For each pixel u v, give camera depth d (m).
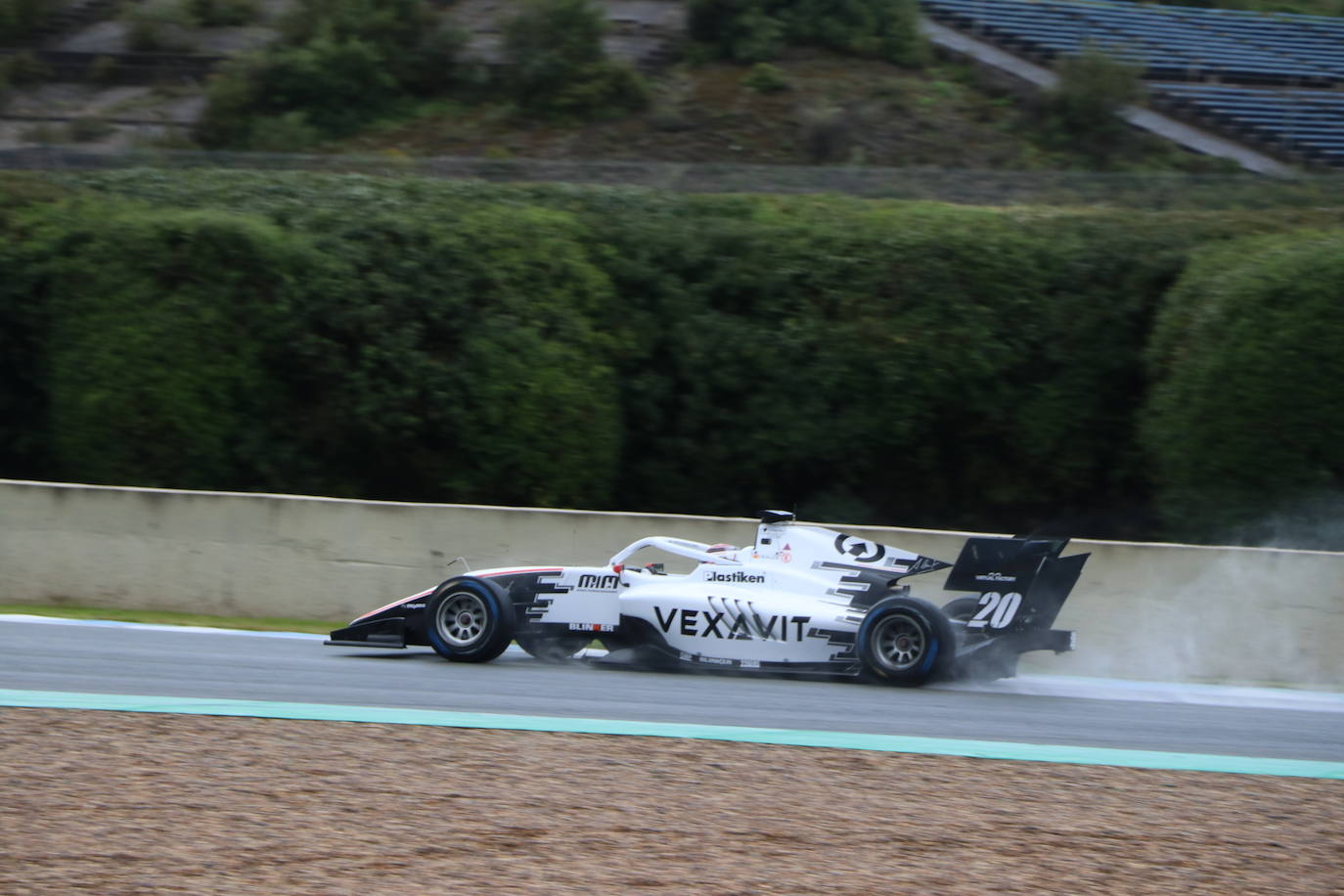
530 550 37.22
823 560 28.69
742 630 27.97
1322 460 47.41
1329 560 33.78
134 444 53.94
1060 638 27.58
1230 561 34.19
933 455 60.16
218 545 37.84
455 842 14.86
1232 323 49.44
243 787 16.69
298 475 56.50
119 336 54.53
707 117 110.81
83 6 138.12
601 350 59.06
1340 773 20.23
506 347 56.56
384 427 56.44
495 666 28.61
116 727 19.80
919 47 127.94
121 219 57.00
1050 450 58.72
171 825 15.05
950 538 35.38
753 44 123.44
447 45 119.19
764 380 59.56
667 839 15.25
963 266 59.66
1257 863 15.12
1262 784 19.08
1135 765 20.11
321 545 37.62
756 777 18.22
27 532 38.41
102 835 14.57
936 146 107.19
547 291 58.88
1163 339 55.09
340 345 56.88
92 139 106.88
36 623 33.38
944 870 14.47
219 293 55.31
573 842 15.02
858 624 27.20
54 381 56.19
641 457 61.00
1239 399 48.59
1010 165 103.94
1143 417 55.69
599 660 30.47
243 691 23.55
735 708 23.75
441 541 37.38
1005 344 58.72
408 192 65.44
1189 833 16.22
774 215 65.00
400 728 20.59
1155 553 34.50
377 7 121.06
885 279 59.94
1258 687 33.38
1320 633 33.62
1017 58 134.50
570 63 114.69
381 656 29.75
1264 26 161.75
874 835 15.65
